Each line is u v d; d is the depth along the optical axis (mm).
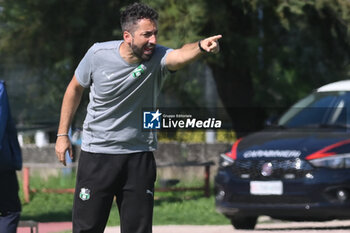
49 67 47844
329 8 45312
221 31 43781
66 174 51562
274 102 50250
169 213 38781
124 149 15828
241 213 28312
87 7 44875
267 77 47938
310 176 27094
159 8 42281
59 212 40500
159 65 15539
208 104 53156
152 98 15891
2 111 18875
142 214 16000
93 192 15984
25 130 55719
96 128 15844
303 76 48656
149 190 16031
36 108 54344
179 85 49094
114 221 34594
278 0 42906
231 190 28516
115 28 44875
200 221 35812
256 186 27969
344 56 50344
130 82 15500
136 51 15305
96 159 15922
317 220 28516
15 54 47344
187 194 46719
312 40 49844
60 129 16547
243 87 51125
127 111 15711
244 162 28391
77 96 16406
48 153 53625
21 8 43688
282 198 27469
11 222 19328
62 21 44594
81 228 16219
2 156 18891
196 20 42000
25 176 44750
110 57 15523
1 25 45281
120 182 16078
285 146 28016
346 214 26797
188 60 15039
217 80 51406
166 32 42438
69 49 44969
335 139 28000
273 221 34094
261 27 46562
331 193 26922
